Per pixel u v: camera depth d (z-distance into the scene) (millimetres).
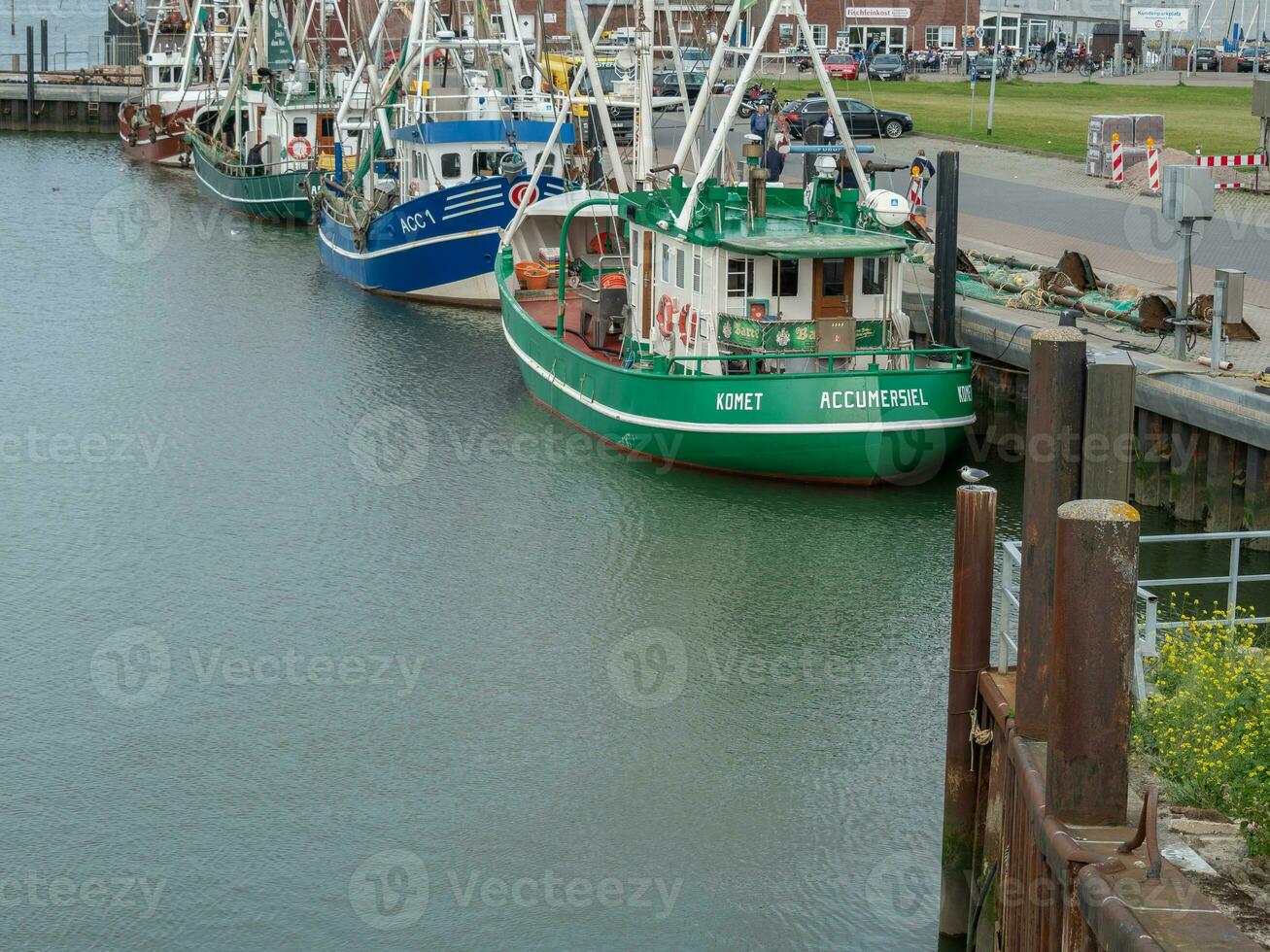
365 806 16891
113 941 14648
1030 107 66625
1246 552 22438
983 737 12508
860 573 22891
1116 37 97625
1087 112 64812
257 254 47844
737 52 31328
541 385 30422
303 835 16359
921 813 16625
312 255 47656
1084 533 9938
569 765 17672
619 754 17906
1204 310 26109
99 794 17203
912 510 25031
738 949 14398
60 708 19141
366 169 43844
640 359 27531
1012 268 31422
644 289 28266
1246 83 83312
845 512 24984
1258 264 32688
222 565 23453
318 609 21938
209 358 34844
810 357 25234
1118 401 11172
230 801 17016
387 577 22922
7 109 83188
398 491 26234
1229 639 13367
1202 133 54688
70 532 24766
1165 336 26031
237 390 32375
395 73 42531
